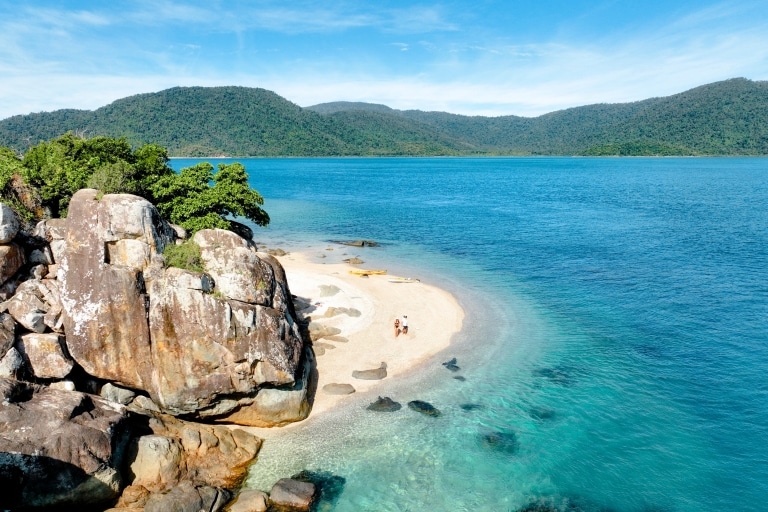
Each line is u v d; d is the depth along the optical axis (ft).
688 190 488.85
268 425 90.33
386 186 569.64
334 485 76.79
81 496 65.05
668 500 75.56
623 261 208.74
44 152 135.13
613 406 99.55
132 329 83.41
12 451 62.03
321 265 197.88
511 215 339.98
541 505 74.54
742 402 100.37
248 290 87.56
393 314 144.66
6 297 82.69
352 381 106.83
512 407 98.99
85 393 76.38
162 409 86.02
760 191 466.29
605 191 496.64
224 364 84.58
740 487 77.87
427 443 87.51
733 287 170.19
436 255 221.46
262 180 650.02
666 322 141.08
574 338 131.23
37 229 91.66
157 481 72.28
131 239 85.40
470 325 139.54
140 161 143.02
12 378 70.85
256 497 71.26
